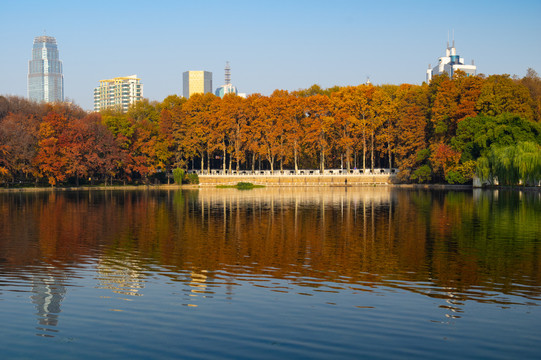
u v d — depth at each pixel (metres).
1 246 35.00
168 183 134.62
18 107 122.81
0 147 100.88
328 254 31.97
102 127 120.00
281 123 131.88
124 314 20.33
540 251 32.47
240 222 48.78
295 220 50.16
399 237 38.59
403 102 131.50
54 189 110.88
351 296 22.62
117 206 68.12
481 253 31.97
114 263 29.33
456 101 120.31
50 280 25.41
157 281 25.22
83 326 19.11
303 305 21.39
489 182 105.25
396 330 18.66
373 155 137.38
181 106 150.88
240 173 137.38
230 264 29.06
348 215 54.44
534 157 89.81
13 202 74.94
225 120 135.12
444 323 19.31
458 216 52.00
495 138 100.12
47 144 108.94
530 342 17.61
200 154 144.12
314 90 150.00
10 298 22.33
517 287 24.00
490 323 19.30
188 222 48.91
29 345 17.42
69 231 42.59
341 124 133.25
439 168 115.56
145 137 130.88
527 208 59.41
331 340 17.80
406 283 24.78
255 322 19.47
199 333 18.44
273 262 29.59
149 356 16.66
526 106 108.06
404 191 100.69
